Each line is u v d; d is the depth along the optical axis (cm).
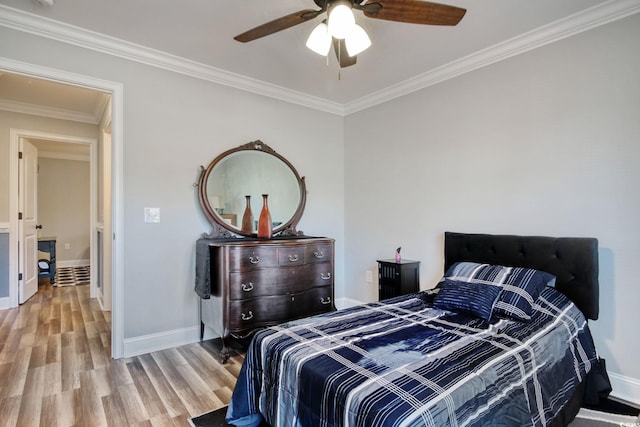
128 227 266
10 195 399
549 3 208
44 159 691
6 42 221
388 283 321
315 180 382
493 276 221
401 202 341
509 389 134
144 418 187
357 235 389
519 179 254
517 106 256
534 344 162
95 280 454
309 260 301
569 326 193
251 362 175
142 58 269
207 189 300
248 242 276
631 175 205
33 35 229
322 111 388
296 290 292
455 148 295
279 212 346
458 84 293
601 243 216
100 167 432
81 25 233
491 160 271
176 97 288
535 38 242
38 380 228
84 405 199
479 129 279
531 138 248
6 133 392
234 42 255
